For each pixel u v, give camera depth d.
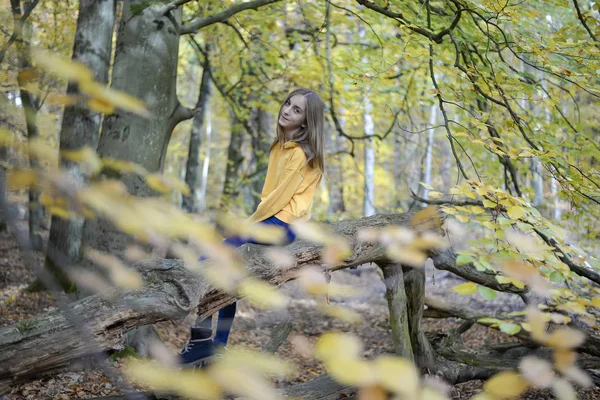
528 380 1.00
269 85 9.79
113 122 4.82
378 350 5.70
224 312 3.29
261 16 7.97
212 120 25.89
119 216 0.80
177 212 0.89
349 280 10.21
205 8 8.61
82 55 6.00
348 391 3.46
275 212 2.93
